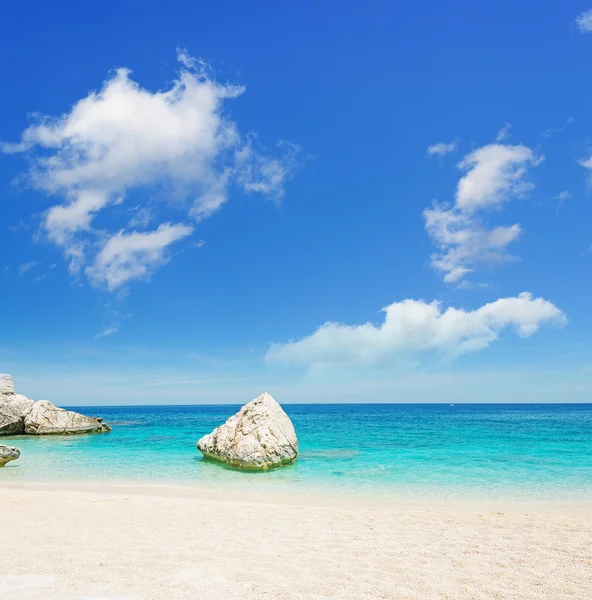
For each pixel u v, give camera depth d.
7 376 48.28
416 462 25.12
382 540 10.70
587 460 25.83
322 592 7.40
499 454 28.42
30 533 10.86
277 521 12.49
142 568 8.36
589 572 8.65
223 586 7.54
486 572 8.58
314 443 35.62
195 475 21.61
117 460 26.59
